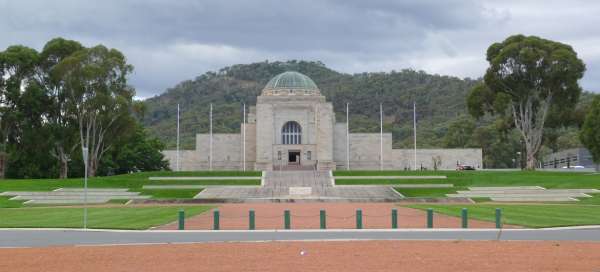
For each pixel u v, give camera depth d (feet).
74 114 383.24
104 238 146.61
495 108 395.75
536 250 119.75
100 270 103.50
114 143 420.77
